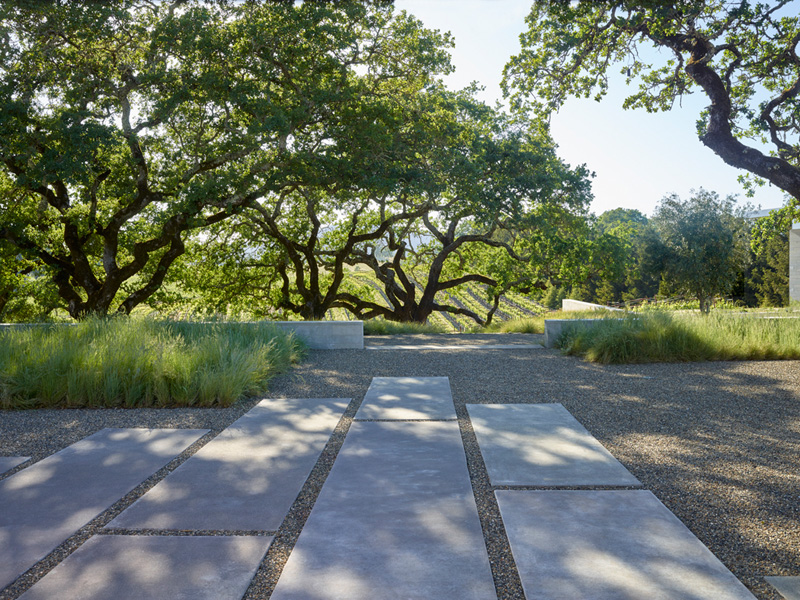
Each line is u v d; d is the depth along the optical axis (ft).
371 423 18.17
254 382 23.81
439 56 59.00
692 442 15.74
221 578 8.49
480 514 10.91
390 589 8.09
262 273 90.84
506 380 25.94
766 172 33.35
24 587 8.36
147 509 11.18
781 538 9.81
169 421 19.03
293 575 8.51
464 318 193.36
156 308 81.35
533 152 73.56
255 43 51.11
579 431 16.84
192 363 23.59
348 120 56.65
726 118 34.55
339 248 92.07
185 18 48.60
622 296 205.87
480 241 91.25
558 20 38.32
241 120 59.67
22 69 47.85
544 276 85.20
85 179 45.55
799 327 34.06
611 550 9.22
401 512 10.89
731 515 10.80
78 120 46.06
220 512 11.02
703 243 65.72
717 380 25.27
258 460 14.37
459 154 68.44
